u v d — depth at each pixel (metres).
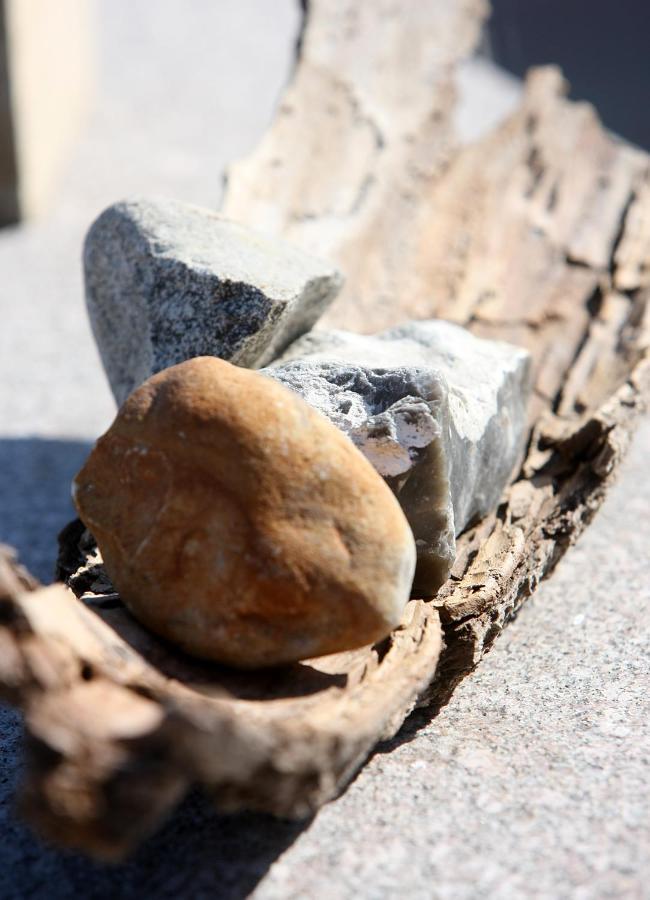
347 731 0.44
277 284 0.55
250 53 2.12
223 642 0.46
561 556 0.58
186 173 1.40
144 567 0.47
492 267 0.70
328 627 0.46
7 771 0.50
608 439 0.58
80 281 1.09
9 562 0.46
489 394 0.55
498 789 0.49
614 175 0.75
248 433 0.46
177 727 0.41
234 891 0.46
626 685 0.53
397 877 0.46
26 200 1.21
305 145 0.73
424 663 0.47
